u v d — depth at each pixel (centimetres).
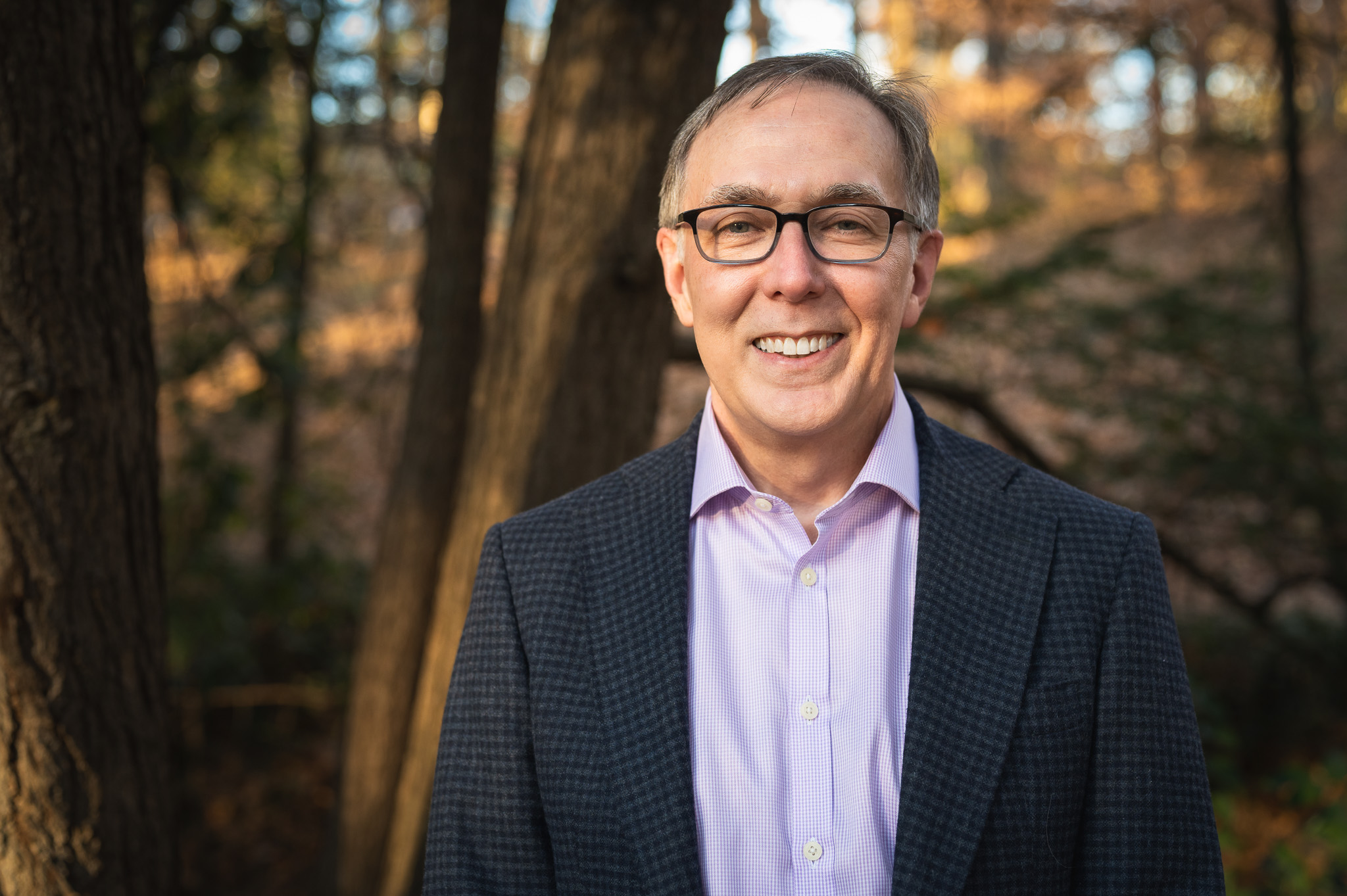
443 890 115
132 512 184
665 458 129
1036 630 107
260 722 459
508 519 128
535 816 116
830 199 109
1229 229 725
